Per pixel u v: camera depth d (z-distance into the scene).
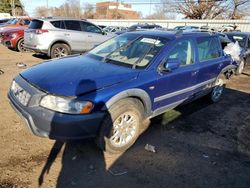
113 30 23.97
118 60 3.96
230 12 39.34
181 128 4.37
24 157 3.22
